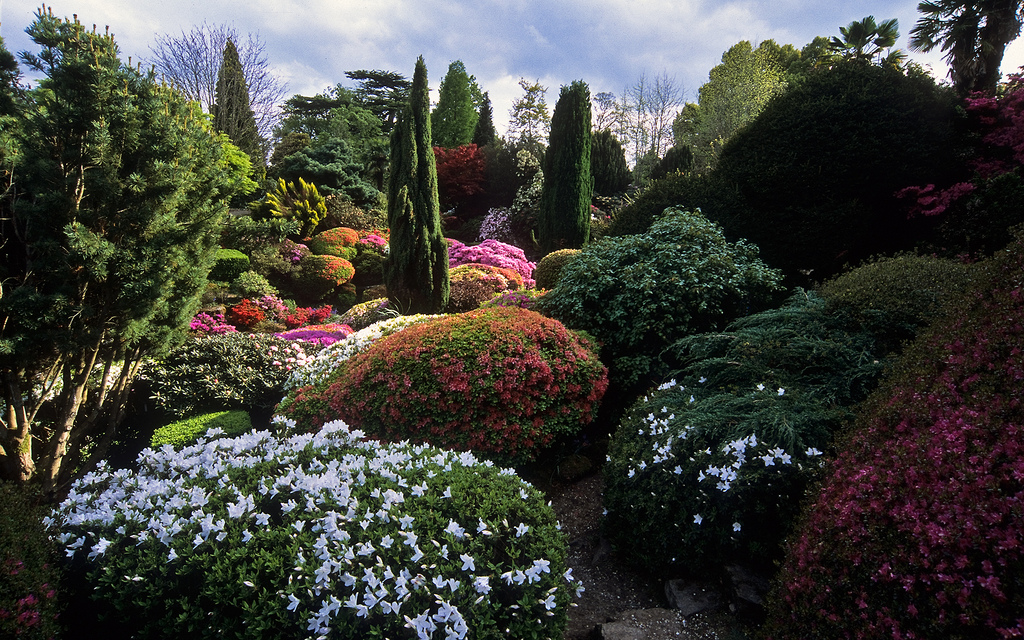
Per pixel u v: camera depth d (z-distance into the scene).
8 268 3.29
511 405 3.80
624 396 4.62
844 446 2.30
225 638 1.79
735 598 2.51
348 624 1.74
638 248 5.25
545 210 14.13
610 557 3.16
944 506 1.60
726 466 2.58
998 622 1.37
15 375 3.32
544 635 1.93
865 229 5.84
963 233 5.72
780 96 6.53
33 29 3.09
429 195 9.27
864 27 11.29
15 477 3.36
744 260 5.12
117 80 3.28
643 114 30.83
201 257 3.94
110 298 3.49
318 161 19.08
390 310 9.30
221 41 21.11
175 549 1.96
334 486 2.27
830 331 3.64
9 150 3.20
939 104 5.82
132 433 4.68
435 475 2.47
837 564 1.81
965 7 8.29
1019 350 1.87
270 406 5.21
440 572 1.88
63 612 2.08
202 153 3.88
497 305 6.03
